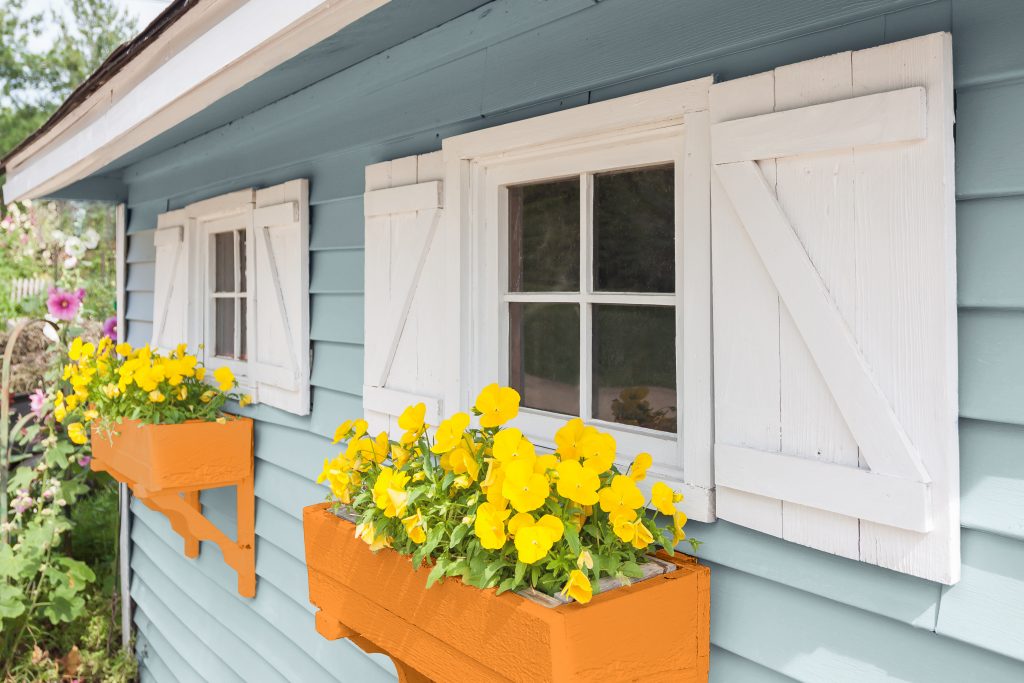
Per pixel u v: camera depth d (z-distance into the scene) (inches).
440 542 61.2
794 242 52.7
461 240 80.1
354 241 101.6
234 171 131.7
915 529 47.0
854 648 52.6
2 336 250.4
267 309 119.9
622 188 69.1
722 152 56.4
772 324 54.6
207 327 146.0
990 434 46.3
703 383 59.6
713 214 57.8
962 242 47.2
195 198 148.6
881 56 48.6
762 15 55.9
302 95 107.8
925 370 47.1
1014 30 44.8
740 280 56.4
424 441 70.3
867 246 49.5
